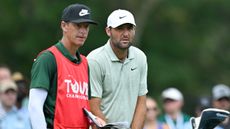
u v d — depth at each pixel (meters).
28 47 69.50
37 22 71.00
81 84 16.83
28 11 71.88
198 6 81.62
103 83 18.41
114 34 18.08
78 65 16.89
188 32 80.81
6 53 70.62
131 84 18.53
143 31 77.81
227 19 84.00
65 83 16.53
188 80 73.69
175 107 27.30
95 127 17.08
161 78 72.94
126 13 18.05
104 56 18.38
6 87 24.62
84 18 16.62
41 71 16.36
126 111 18.47
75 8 16.69
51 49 16.62
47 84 16.31
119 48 18.12
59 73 16.48
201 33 81.12
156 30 79.06
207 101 26.38
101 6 73.69
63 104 16.50
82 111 16.80
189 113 34.19
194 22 81.94
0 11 71.81
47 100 16.48
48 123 16.45
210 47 80.31
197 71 78.38
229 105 26.62
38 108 16.17
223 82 79.00
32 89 16.30
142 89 18.77
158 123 27.02
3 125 24.53
